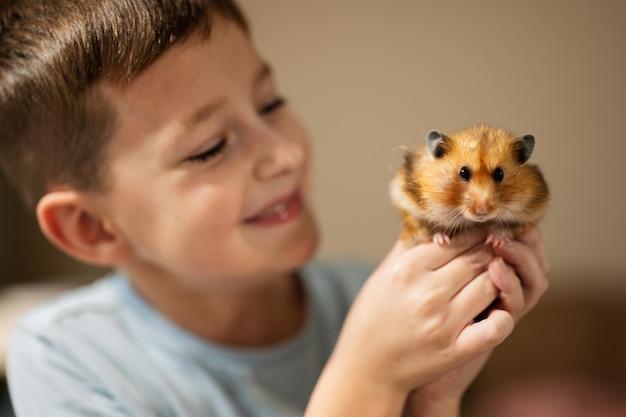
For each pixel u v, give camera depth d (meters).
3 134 0.58
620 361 1.11
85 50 0.52
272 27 1.21
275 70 1.22
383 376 0.48
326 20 1.18
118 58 0.51
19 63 0.54
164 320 0.61
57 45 0.53
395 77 1.17
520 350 1.11
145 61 0.51
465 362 0.47
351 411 0.48
